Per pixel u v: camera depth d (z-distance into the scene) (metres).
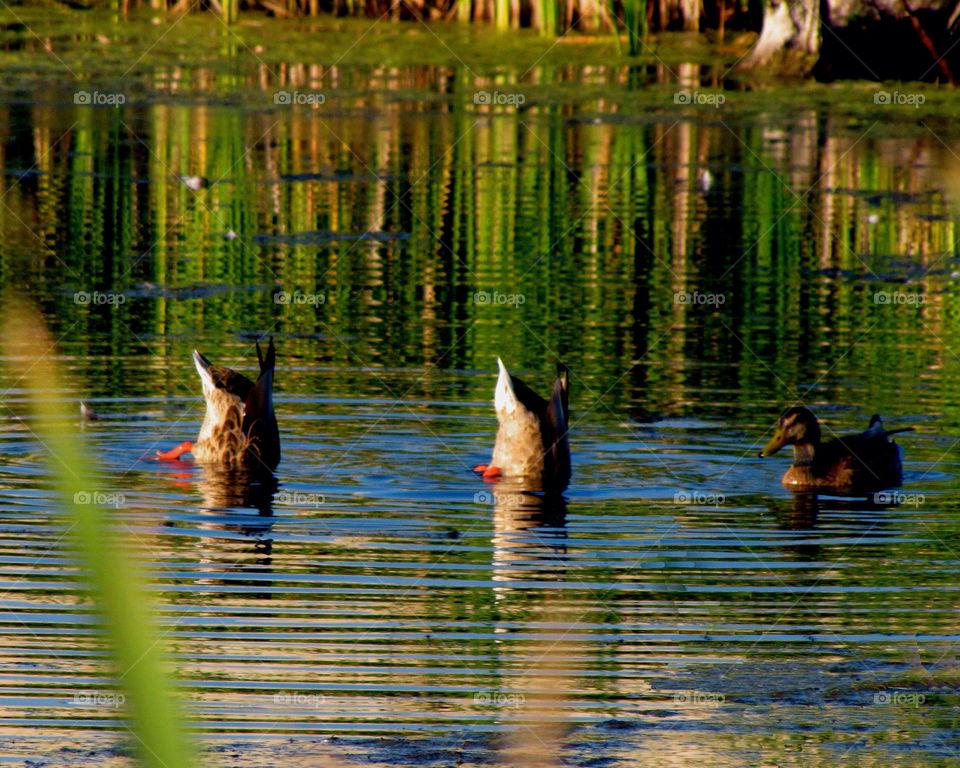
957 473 11.96
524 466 11.52
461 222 23.58
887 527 10.34
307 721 6.52
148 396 13.91
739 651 7.62
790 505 11.00
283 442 12.52
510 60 37.69
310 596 8.48
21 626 7.87
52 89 35.00
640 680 7.20
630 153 29.77
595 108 35.00
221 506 10.59
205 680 7.01
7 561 9.11
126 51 39.47
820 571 9.20
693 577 9.02
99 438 12.42
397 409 13.69
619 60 37.03
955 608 8.45
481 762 6.08
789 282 20.09
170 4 43.97
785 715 6.74
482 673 7.25
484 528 10.14
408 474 11.65
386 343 16.38
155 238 22.11
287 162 28.11
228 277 19.80
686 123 32.69
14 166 26.92
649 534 10.05
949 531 10.27
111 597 1.62
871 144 30.88
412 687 7.00
